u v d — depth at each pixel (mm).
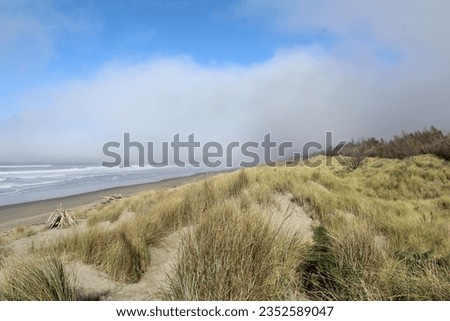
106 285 3254
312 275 2873
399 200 8297
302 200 6457
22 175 51219
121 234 4461
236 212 3719
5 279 3117
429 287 2613
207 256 2842
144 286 3219
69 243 4312
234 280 2617
